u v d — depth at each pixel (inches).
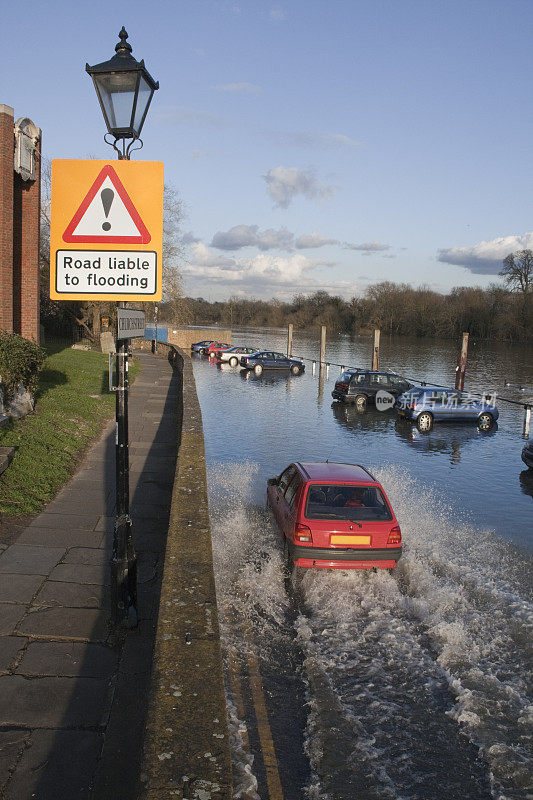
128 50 177.6
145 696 160.1
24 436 398.3
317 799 158.4
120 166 173.9
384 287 4591.5
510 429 849.5
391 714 197.3
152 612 206.4
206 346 2011.6
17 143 566.3
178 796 90.8
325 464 356.5
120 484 187.5
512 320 3336.6
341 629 251.1
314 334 4682.6
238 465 554.6
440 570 319.6
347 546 289.9
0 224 538.3
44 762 135.4
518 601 283.3
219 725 109.5
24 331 643.5
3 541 259.1
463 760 178.1
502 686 213.9
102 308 1549.0
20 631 188.9
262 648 235.1
